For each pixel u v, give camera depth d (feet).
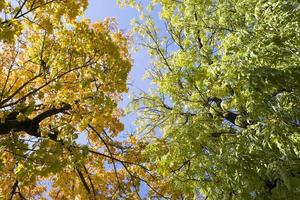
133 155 27.43
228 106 25.96
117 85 24.02
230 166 21.30
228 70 19.22
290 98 18.44
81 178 26.25
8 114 20.80
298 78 17.90
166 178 27.63
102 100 22.89
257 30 19.33
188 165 25.99
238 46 19.63
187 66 30.14
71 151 21.02
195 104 31.94
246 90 18.72
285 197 19.21
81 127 23.29
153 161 27.27
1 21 19.26
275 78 17.95
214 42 37.83
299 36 18.45
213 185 23.76
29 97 21.97
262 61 18.85
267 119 18.95
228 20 30.45
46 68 23.12
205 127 27.84
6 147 19.21
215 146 25.67
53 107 23.75
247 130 20.15
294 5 19.49
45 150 19.30
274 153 19.76
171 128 34.42
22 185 18.98
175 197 26.86
